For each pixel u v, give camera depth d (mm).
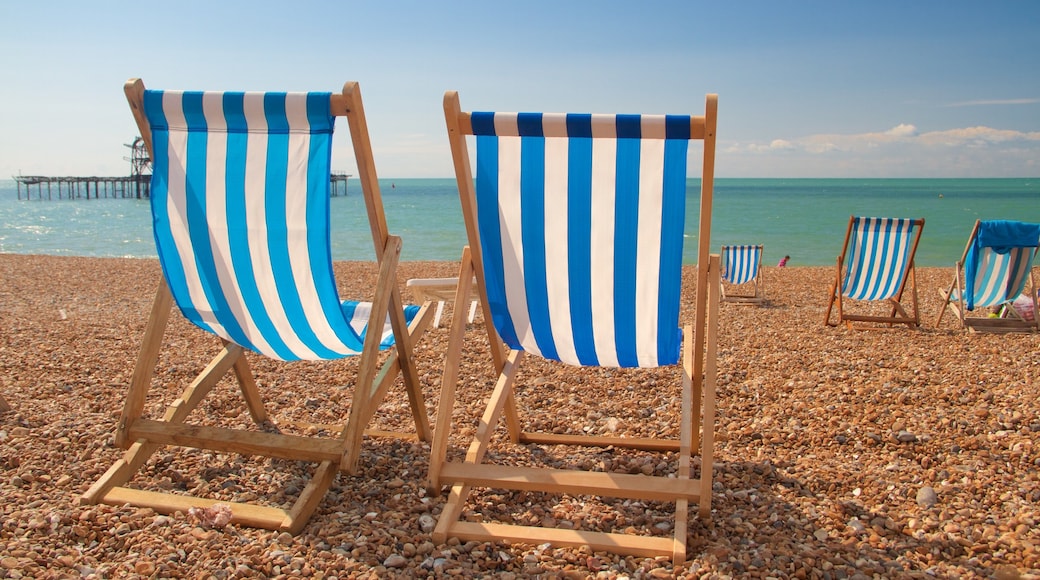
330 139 2309
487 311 2764
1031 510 2492
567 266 2508
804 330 6629
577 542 2236
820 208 44812
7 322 6340
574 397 4043
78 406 3678
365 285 11195
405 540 2264
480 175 2422
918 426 3396
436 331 5953
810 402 3836
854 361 4871
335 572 2057
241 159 2398
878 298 7020
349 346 2816
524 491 2703
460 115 2295
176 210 2527
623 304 2543
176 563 2066
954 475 2820
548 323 2688
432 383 4355
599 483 2398
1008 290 6551
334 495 2631
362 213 40188
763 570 2092
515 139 2326
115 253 20062
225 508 2361
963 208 44500
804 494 2691
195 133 2418
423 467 2918
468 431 3447
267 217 2449
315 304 2604
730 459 3055
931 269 14164
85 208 46656
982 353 5242
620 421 3586
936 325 6965
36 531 2219
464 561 2156
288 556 2127
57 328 5930
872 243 6746
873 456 3057
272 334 2816
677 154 2219
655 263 2420
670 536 2354
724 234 27625
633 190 2303
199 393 2955
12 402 3662
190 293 2727
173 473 2797
